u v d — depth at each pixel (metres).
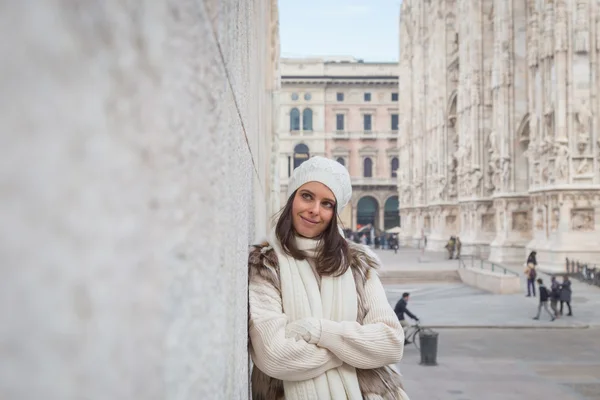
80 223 0.35
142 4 0.48
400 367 13.62
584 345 15.90
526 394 11.24
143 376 0.44
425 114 60.66
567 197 29.64
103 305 0.38
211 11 0.90
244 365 1.83
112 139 0.40
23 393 0.30
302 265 2.44
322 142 85.50
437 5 52.97
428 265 38.06
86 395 0.35
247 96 2.27
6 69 0.30
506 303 23.89
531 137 33.06
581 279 28.17
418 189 60.41
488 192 42.12
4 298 0.30
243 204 1.90
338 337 2.23
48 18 0.33
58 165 0.34
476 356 14.70
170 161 0.56
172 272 0.55
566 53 30.00
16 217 0.30
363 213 86.62
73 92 0.35
